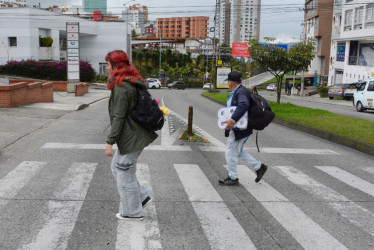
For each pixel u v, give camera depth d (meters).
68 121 11.90
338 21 49.88
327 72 58.16
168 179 5.89
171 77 78.62
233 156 5.55
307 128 11.83
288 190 5.53
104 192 5.12
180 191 5.30
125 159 3.87
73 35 26.27
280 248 3.61
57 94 25.41
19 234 3.74
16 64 37.16
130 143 3.77
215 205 4.77
